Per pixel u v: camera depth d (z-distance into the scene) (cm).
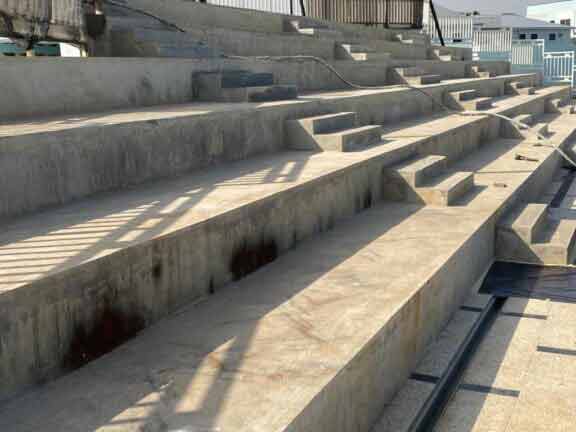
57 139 486
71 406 307
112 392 321
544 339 510
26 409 304
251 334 388
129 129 555
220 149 676
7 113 577
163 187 559
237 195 523
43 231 410
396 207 729
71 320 339
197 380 331
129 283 377
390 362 418
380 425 395
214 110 689
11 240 388
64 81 634
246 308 430
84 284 345
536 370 461
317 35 1464
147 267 391
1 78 569
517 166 984
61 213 461
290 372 339
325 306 433
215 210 470
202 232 439
